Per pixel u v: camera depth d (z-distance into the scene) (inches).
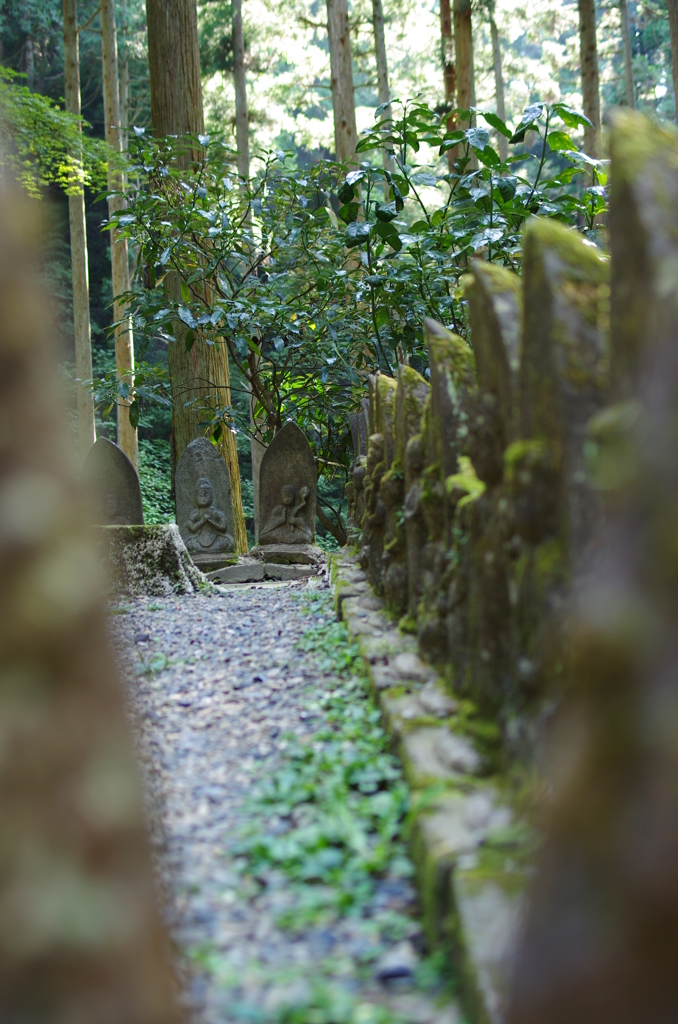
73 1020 46.1
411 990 84.0
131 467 385.7
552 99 1083.3
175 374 541.3
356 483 305.6
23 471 49.8
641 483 57.9
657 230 70.7
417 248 381.4
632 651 54.9
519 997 60.9
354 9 1108.5
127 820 49.9
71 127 603.8
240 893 101.4
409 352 415.8
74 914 46.5
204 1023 77.7
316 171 450.9
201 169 462.3
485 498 122.3
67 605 49.1
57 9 1018.7
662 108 1152.8
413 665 154.9
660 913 51.2
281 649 210.5
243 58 943.0
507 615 116.1
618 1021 52.8
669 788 51.7
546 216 357.4
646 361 64.6
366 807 118.5
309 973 86.7
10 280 51.0
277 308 441.7
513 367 110.7
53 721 48.0
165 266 466.6
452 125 646.5
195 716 164.6
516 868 87.7
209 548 400.2
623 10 922.1
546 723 89.1
